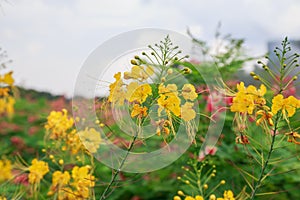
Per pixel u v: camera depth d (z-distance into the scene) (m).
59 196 0.77
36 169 0.80
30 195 0.80
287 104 0.68
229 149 0.96
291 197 0.92
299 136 0.68
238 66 1.07
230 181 0.94
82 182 0.77
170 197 0.97
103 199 0.72
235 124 0.75
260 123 0.71
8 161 0.82
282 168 0.90
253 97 0.70
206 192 0.93
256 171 0.92
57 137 0.87
